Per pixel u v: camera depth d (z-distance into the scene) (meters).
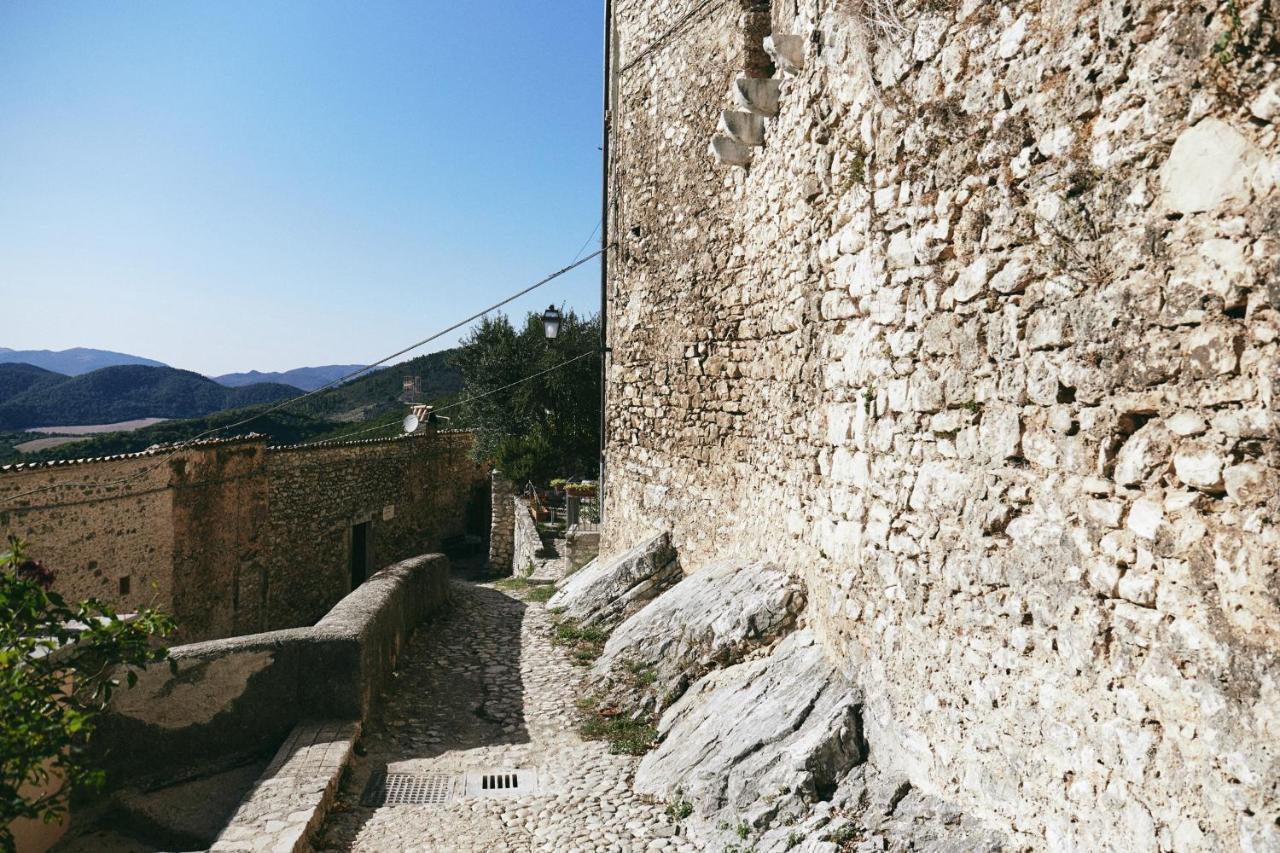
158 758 5.31
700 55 8.32
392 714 6.34
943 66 3.40
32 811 3.11
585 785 5.05
